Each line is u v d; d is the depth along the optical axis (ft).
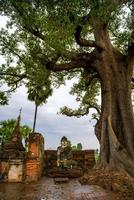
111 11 45.19
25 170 50.57
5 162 51.37
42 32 53.83
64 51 54.39
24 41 59.62
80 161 74.64
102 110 55.83
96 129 55.98
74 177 56.65
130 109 53.62
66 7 41.39
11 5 49.16
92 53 59.26
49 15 43.37
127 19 51.03
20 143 63.16
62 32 44.62
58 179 47.01
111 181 37.68
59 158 63.10
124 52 64.75
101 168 47.34
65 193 34.22
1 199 30.73
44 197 31.73
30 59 60.34
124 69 57.57
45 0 42.80
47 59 56.65
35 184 45.09
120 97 54.19
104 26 58.75
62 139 65.31
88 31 60.85
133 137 50.72
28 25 52.08
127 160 46.03
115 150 47.65
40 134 56.65
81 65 58.80
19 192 35.81
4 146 58.80
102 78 56.70
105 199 30.55
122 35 54.54
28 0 45.29
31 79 66.39
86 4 41.55
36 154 51.80
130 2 50.55
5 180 49.57
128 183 37.17
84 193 33.60
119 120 52.95
